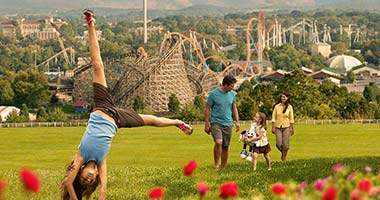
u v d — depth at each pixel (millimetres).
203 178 24219
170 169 28844
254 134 27453
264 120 27750
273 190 10609
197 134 78188
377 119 105500
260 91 115062
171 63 198000
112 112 16531
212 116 27062
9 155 59969
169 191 21531
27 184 9234
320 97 112812
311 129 80125
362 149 57125
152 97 194875
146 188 22609
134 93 194750
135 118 16828
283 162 30562
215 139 26922
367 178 10984
